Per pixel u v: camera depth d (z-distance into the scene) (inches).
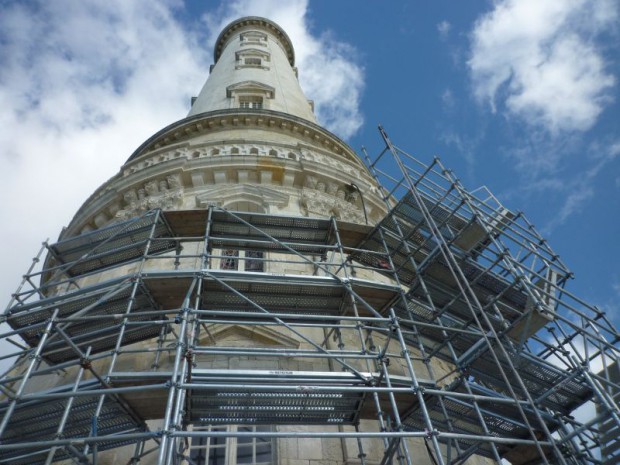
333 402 438.6
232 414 435.8
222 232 598.9
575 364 515.8
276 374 406.6
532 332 515.8
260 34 1950.1
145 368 538.6
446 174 619.8
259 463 475.8
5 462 461.4
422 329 596.4
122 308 525.0
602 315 538.9
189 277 469.1
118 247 593.3
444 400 486.6
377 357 419.5
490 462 598.2
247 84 1278.3
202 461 476.4
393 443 385.4
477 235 586.2
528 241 602.9
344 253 661.3
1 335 449.1
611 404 450.6
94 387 400.8
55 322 422.9
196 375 395.9
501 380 536.4
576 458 500.7
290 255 684.7
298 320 558.3
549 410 541.6
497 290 575.2
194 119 1050.7
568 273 586.2
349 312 575.5
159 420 495.8
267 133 1043.9
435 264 580.7
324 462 469.1
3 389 400.2
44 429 446.9
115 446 463.8
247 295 520.4
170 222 582.2
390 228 653.3
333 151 1105.4
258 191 807.1
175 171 841.5
